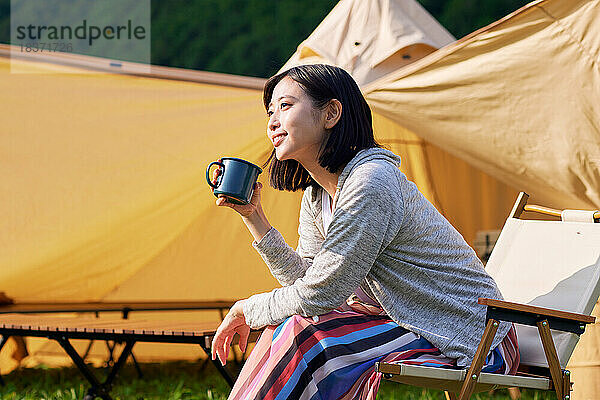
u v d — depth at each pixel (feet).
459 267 9.04
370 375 8.32
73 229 19.44
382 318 9.03
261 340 8.87
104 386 14.05
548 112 15.11
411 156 22.86
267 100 9.47
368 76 20.81
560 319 9.27
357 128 9.03
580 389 14.57
